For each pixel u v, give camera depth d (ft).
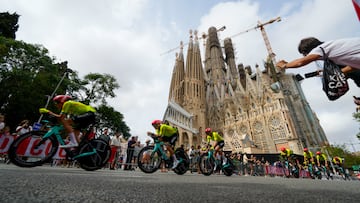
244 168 60.39
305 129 202.39
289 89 239.50
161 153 25.44
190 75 295.69
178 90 305.53
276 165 69.36
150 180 11.89
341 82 8.09
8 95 87.66
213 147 33.14
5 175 8.57
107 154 20.01
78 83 122.83
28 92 84.69
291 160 62.75
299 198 6.43
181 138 198.18
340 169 70.74
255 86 241.14
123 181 10.09
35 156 16.49
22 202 4.29
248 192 7.71
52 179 8.68
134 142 47.24
